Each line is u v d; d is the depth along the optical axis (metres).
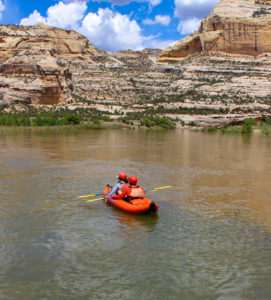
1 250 6.78
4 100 123.06
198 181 14.31
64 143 33.53
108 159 21.05
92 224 8.41
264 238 7.60
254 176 15.73
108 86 197.25
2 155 22.23
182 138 49.28
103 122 105.56
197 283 5.66
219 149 30.56
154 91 187.38
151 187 12.91
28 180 13.77
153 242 7.30
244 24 191.25
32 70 136.38
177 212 9.56
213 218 9.02
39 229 8.01
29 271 5.96
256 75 162.12
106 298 5.21
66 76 161.62
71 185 12.93
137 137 48.88
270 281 5.74
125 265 6.23
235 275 5.92
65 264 6.23
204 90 152.00
